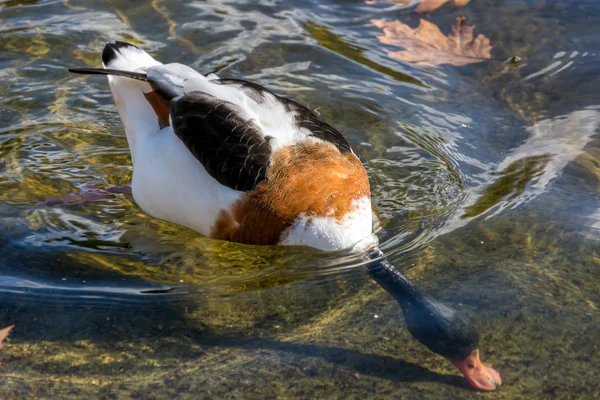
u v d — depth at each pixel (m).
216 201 8.69
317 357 7.63
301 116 9.09
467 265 8.88
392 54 13.01
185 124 8.64
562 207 9.82
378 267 8.56
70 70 8.98
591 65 12.70
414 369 7.54
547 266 8.88
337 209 8.66
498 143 11.09
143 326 7.96
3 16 13.35
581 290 8.52
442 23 13.83
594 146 10.93
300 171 8.56
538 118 11.60
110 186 10.23
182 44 12.88
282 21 13.66
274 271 8.80
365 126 11.38
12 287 8.37
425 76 12.52
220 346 7.76
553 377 7.43
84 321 7.99
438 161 10.69
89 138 11.12
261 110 8.88
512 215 9.68
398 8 14.25
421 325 7.70
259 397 7.16
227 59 12.59
